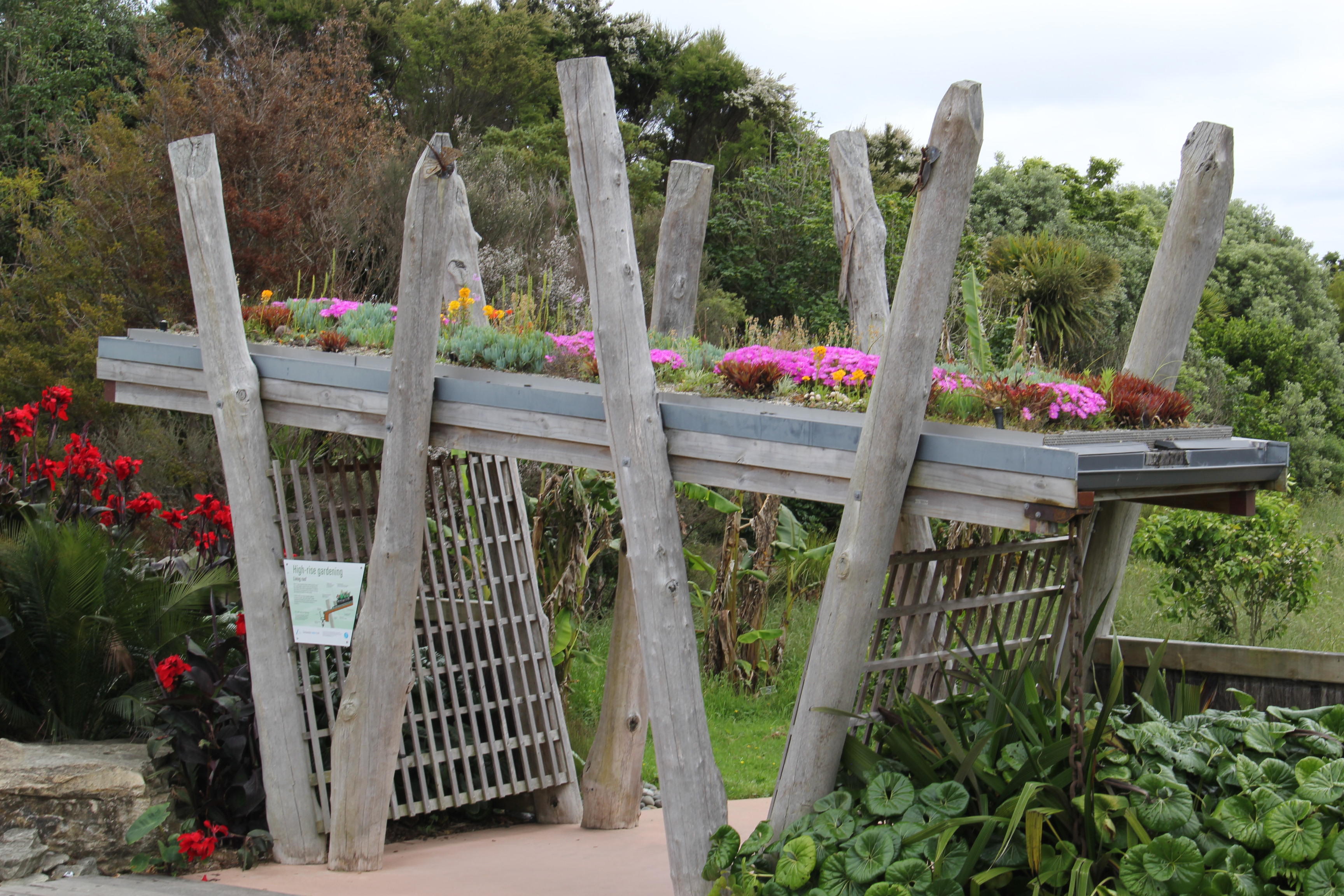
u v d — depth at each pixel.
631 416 3.73
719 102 23.00
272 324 5.57
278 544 4.80
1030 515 3.01
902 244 14.12
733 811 5.33
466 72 19.17
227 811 4.86
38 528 5.45
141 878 4.35
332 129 13.35
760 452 3.58
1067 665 4.19
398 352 4.39
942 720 3.40
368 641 4.53
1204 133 4.21
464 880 4.32
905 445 3.23
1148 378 4.32
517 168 15.63
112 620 5.19
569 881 4.31
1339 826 3.05
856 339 5.05
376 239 13.04
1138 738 3.51
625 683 5.43
